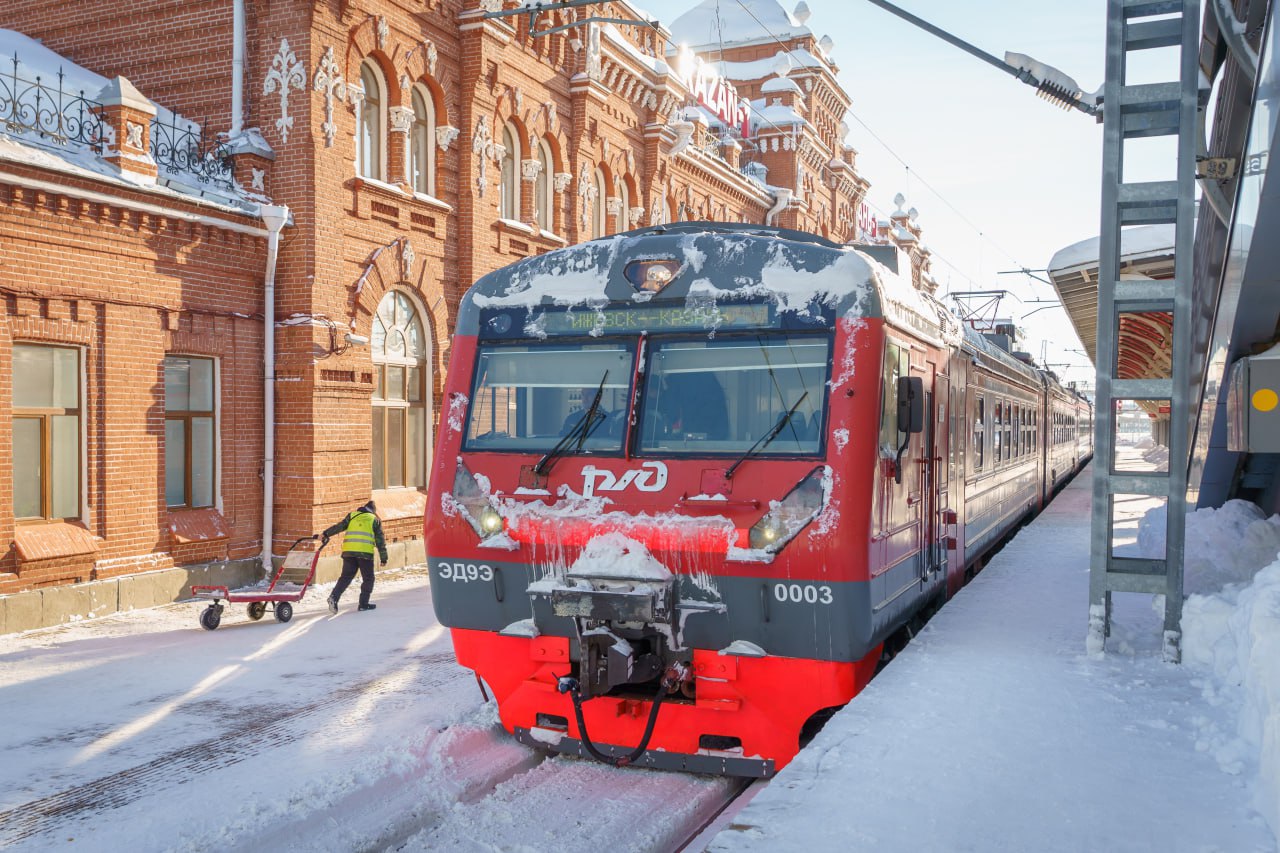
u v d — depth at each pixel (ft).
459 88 56.65
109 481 39.91
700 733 20.68
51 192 36.63
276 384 47.16
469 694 27.84
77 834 18.15
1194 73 21.54
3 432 35.81
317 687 28.78
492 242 58.95
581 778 21.12
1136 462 150.61
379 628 37.47
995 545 47.39
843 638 19.60
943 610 27.66
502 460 21.97
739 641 20.20
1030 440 58.54
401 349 54.29
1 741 23.85
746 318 21.01
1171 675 20.61
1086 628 25.27
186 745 23.49
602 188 73.15
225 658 32.40
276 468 47.29
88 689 28.55
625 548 20.31
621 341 21.79
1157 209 22.35
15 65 39.70
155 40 50.34
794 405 20.30
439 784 20.25
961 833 12.91
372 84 52.11
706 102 102.37
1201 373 37.29
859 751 16.01
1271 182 22.58
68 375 38.99
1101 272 22.50
